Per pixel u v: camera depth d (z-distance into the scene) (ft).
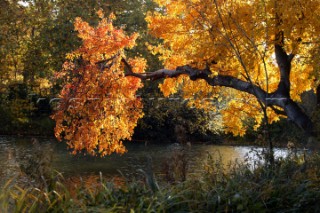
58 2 108.78
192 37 41.96
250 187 19.65
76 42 100.37
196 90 48.85
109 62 48.24
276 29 35.63
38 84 112.88
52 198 17.10
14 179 18.89
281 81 38.04
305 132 34.50
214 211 17.79
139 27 106.52
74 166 68.85
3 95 111.96
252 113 46.34
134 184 19.22
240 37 35.91
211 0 37.17
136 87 49.52
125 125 50.60
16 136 111.75
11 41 104.58
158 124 106.32
